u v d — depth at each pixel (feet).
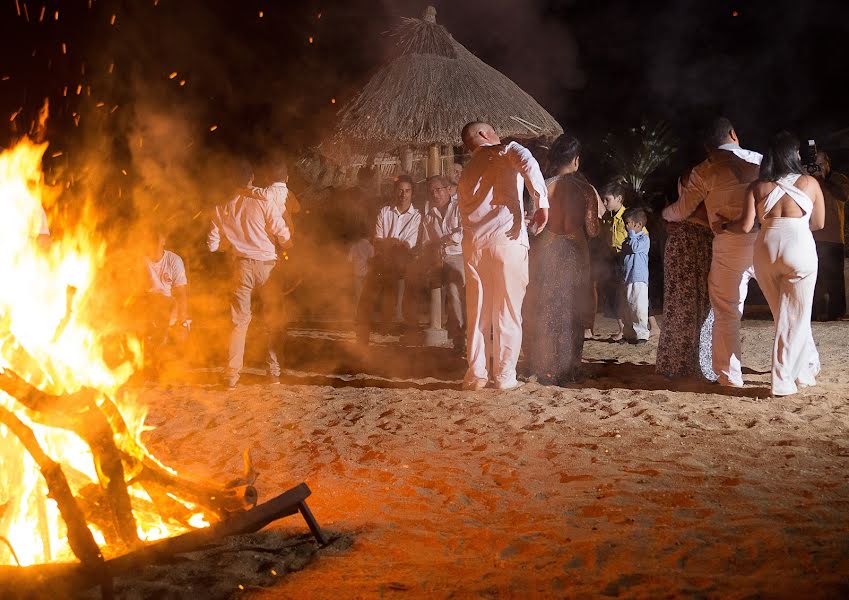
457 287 33.35
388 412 22.98
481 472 17.03
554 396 24.61
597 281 42.29
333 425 21.88
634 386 26.22
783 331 23.50
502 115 34.47
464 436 20.18
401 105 34.01
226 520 12.12
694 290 26.89
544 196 24.62
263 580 11.64
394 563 12.13
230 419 22.63
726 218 25.00
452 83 34.55
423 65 34.83
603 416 21.83
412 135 33.78
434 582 11.34
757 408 22.21
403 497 15.55
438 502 15.23
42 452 10.89
